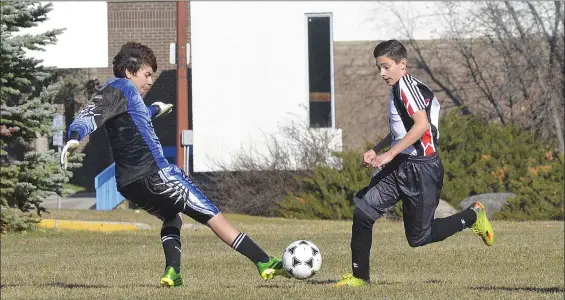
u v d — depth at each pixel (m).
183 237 45.88
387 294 21.34
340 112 84.88
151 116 20.88
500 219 61.47
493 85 80.44
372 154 20.92
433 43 83.69
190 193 20.27
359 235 22.50
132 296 21.27
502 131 69.44
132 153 19.98
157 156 20.14
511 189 66.56
